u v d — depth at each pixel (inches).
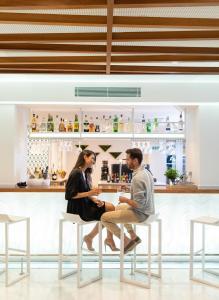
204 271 177.3
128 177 253.6
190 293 148.7
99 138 252.7
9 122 212.4
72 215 155.4
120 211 159.2
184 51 139.1
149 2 94.1
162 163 263.6
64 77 196.4
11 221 155.4
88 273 174.7
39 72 171.2
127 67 165.2
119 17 108.8
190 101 207.5
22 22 107.4
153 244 194.7
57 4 95.9
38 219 194.4
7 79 202.5
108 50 133.5
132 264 174.4
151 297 143.9
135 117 264.7
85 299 141.0
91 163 170.6
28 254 169.5
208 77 194.4
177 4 94.3
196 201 196.2
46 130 240.1
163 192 186.9
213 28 111.7
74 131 239.9
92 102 209.8
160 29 124.1
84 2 95.5
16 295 144.9
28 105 224.1
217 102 207.0
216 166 213.0
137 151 159.6
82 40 124.2
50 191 188.2
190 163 235.1
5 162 211.2
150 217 158.1
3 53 152.9
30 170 257.4
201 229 195.6
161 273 170.7
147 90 208.4
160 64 168.9
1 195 195.2
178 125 247.6
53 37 124.6
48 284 157.9
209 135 213.9
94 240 195.0
